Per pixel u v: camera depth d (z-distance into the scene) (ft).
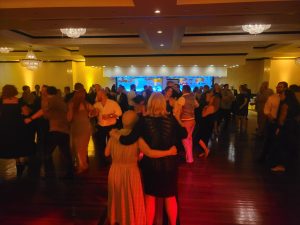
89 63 40.32
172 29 22.02
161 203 11.58
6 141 14.30
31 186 13.32
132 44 33.76
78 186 13.32
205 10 16.34
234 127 32.30
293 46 34.45
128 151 8.39
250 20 18.95
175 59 39.17
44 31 28.12
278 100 16.01
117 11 16.62
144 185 8.62
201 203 11.41
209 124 18.04
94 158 18.31
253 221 9.97
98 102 16.10
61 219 10.16
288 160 17.44
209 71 44.19
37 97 20.01
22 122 14.61
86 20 19.21
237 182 13.82
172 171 8.36
